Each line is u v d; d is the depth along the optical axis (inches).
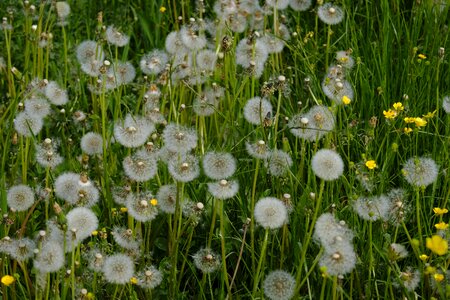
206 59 89.8
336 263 70.9
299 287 73.4
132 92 98.3
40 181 86.6
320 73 95.4
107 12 106.7
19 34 101.4
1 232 80.0
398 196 79.1
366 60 95.1
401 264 79.6
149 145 79.5
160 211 81.1
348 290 77.6
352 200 77.2
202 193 82.7
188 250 80.0
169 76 87.0
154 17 104.4
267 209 73.6
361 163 81.1
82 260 78.4
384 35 94.4
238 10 93.7
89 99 97.4
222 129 86.8
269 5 94.0
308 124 80.7
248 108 82.0
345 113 87.3
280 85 81.1
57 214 73.5
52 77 98.7
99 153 85.9
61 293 75.8
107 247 78.3
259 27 96.2
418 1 96.7
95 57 88.7
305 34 101.5
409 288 74.2
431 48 95.1
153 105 87.3
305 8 97.0
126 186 79.7
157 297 78.5
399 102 89.0
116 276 73.5
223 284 76.5
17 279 75.7
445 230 76.0
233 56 91.8
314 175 79.7
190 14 105.6
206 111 86.9
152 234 82.4
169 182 83.7
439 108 89.3
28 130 84.0
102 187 84.0
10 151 89.1
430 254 75.6
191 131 80.2
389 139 87.4
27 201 79.1
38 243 74.8
